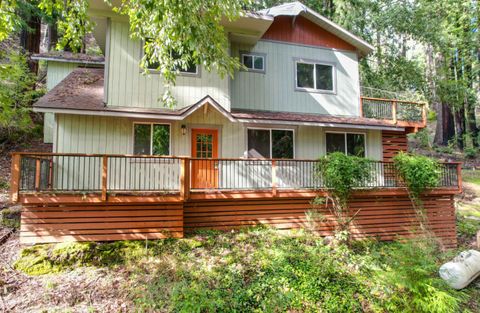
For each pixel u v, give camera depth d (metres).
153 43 5.71
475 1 16.81
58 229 7.04
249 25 9.70
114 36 8.76
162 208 7.74
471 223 11.48
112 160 8.24
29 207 6.91
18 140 13.38
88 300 5.53
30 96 13.55
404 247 7.51
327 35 11.78
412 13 16.38
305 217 9.24
